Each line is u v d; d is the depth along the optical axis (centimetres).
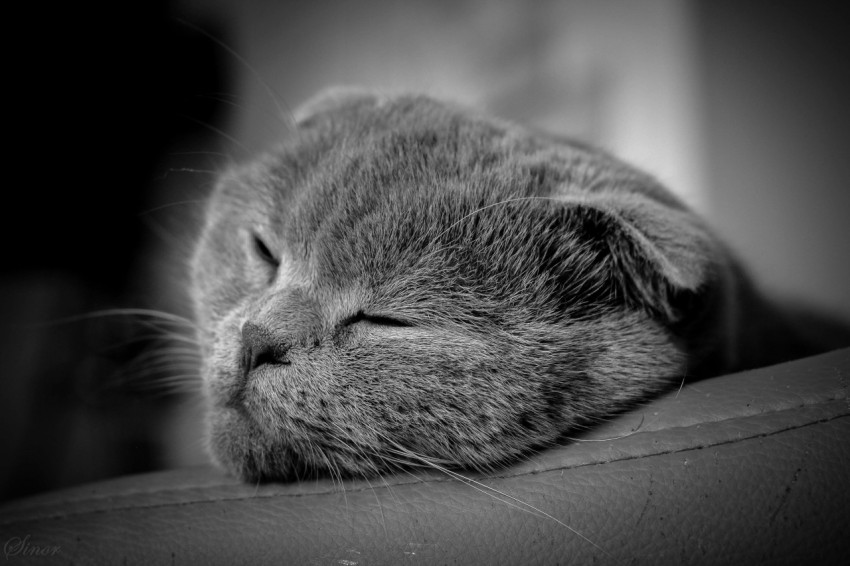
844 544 17
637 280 23
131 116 37
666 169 41
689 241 23
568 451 20
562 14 47
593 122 45
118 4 36
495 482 20
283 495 21
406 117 27
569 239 23
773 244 35
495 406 22
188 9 43
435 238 23
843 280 33
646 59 44
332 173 25
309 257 24
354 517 19
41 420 34
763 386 20
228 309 26
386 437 22
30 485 33
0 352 34
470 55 49
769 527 18
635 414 21
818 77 37
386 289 23
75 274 37
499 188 24
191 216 33
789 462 18
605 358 23
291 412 23
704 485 18
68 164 36
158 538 20
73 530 20
